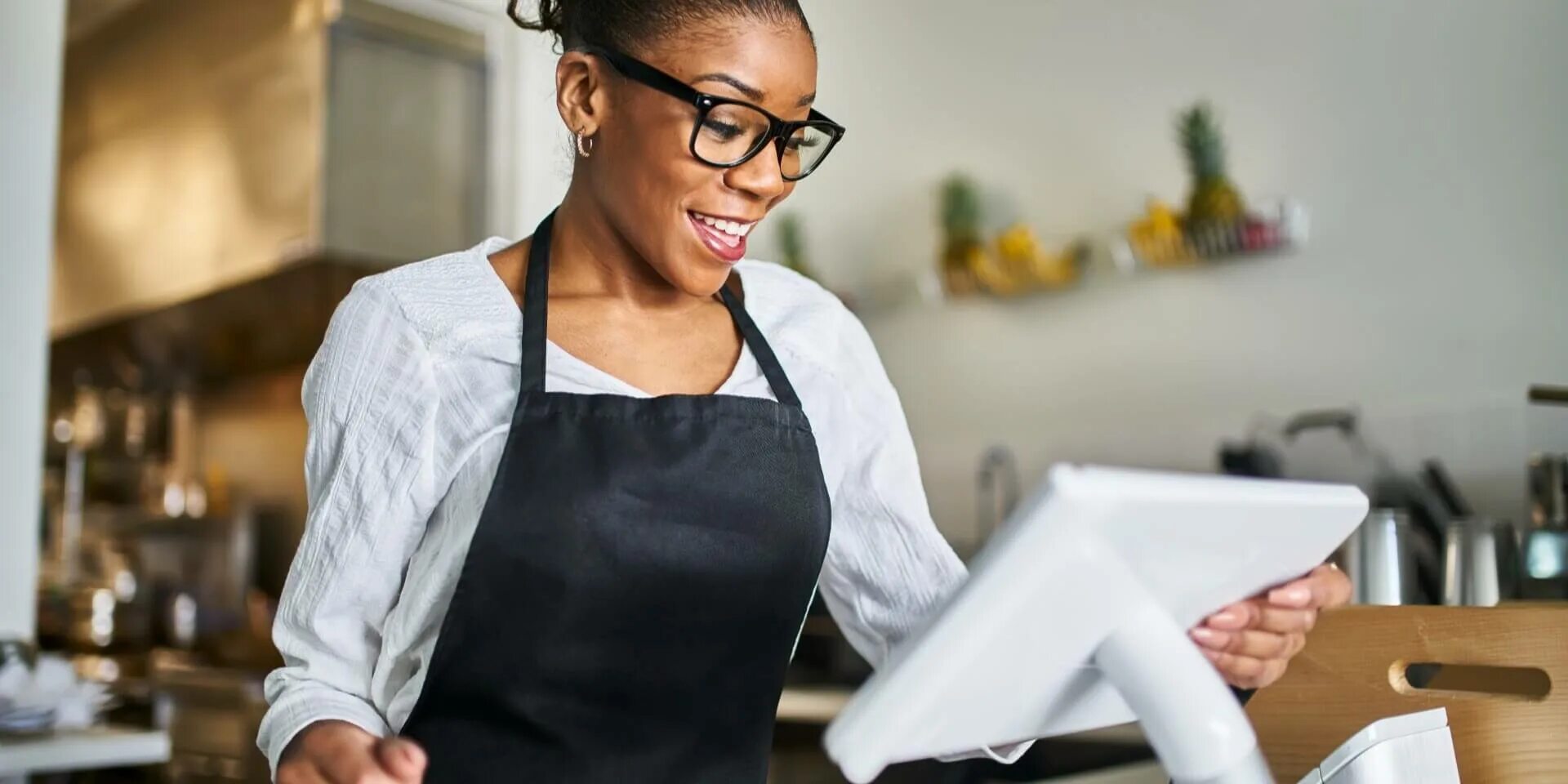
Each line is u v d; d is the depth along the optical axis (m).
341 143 3.92
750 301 1.25
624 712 1.08
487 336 1.11
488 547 1.03
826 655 3.58
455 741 1.06
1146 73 3.65
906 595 1.24
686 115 1.03
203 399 5.51
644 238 1.07
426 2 4.12
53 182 2.78
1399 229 3.14
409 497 1.07
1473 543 2.10
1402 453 3.11
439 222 4.14
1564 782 1.19
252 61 4.18
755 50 1.03
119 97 4.84
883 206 4.27
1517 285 2.94
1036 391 3.87
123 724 4.13
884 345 4.27
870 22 4.36
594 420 1.07
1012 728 0.69
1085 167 3.77
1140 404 3.62
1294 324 3.32
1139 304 3.64
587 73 1.09
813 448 1.14
